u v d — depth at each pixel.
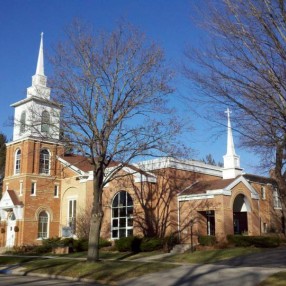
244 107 12.55
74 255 31.66
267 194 41.56
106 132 23.17
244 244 30.62
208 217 35.62
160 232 34.66
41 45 43.47
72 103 23.00
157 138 23.86
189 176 37.19
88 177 40.53
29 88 41.62
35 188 42.16
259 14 11.26
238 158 39.91
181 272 18.42
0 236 43.03
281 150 13.47
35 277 20.75
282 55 11.34
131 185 35.97
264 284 14.39
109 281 17.92
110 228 36.84
